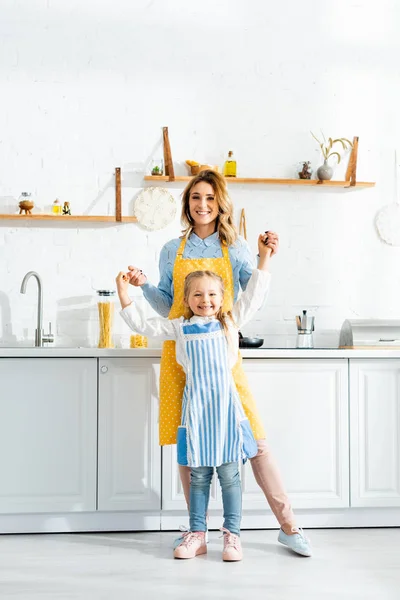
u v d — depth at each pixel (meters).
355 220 3.63
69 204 3.51
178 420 2.70
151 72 3.59
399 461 3.02
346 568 2.44
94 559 2.55
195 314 2.64
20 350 2.93
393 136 3.66
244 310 2.71
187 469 2.77
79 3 3.58
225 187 2.79
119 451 2.95
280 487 2.68
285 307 3.59
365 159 3.66
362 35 3.67
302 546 2.59
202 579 2.32
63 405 2.95
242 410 2.63
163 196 3.55
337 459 3.01
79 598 2.14
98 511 2.96
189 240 2.81
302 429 3.00
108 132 3.56
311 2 3.65
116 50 3.58
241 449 2.58
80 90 3.56
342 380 3.02
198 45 3.62
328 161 3.65
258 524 3.00
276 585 2.26
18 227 3.51
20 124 3.53
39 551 2.66
